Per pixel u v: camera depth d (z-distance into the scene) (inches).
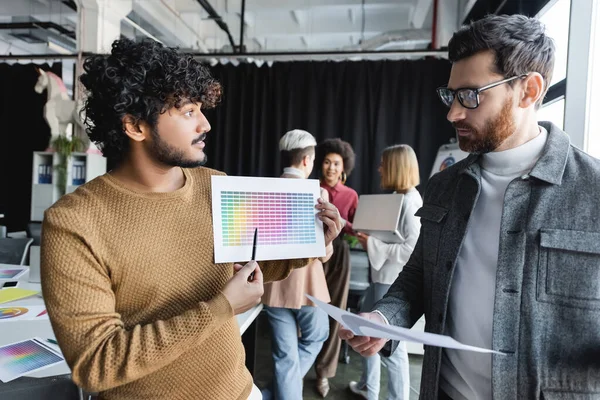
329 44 244.8
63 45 243.3
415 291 39.9
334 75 177.3
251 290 29.1
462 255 33.9
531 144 31.5
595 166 29.0
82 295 25.2
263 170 186.2
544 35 29.5
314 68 178.4
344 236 106.0
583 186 28.6
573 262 28.1
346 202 112.3
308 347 76.4
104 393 30.1
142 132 28.4
